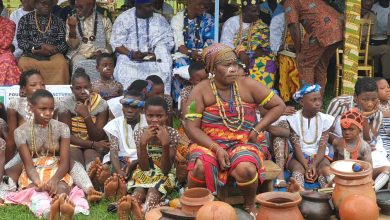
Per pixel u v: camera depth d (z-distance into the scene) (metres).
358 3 9.77
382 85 7.61
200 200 5.21
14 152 7.32
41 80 7.41
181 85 10.11
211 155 5.87
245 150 5.87
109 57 9.09
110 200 6.55
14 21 10.86
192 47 10.38
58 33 9.95
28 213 6.25
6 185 6.64
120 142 7.11
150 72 9.96
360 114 6.72
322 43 9.98
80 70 7.89
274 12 10.83
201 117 6.09
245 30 10.48
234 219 4.92
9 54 9.67
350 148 6.78
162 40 10.31
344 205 5.22
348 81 10.05
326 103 10.73
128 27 10.23
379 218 5.56
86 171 7.13
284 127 7.14
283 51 10.76
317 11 9.98
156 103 6.38
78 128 7.68
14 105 7.35
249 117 6.11
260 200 5.16
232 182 6.12
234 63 5.90
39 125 6.60
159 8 11.23
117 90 9.17
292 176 6.92
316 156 7.11
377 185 6.61
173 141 6.64
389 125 7.61
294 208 5.12
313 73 10.30
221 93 6.07
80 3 10.11
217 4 9.13
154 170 6.57
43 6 9.85
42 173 6.52
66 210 5.62
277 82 10.95
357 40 9.90
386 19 11.99
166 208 5.28
